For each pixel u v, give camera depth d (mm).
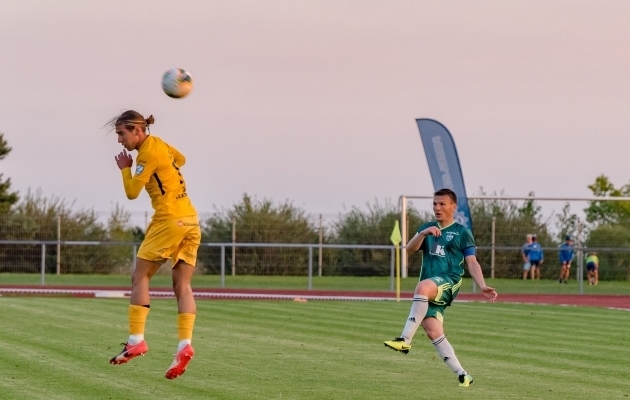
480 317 26047
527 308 30375
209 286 42344
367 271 45156
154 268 12094
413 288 41688
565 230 47250
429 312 13266
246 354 16609
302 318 24562
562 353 17609
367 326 22344
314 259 45531
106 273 45375
